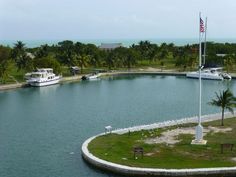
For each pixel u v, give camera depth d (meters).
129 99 155.38
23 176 64.50
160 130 86.12
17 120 113.62
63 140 87.75
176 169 61.12
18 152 78.25
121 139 78.50
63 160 71.94
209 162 64.19
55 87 198.38
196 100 151.62
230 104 91.62
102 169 64.56
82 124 106.62
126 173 61.75
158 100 152.12
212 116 102.25
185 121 96.00
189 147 72.56
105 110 129.75
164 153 69.19
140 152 67.94
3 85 193.00
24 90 186.50
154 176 60.72
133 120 112.75
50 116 119.44
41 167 68.69
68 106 139.00
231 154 68.25
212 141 76.56
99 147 73.00
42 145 83.44
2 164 70.69
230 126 89.69
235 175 60.81
